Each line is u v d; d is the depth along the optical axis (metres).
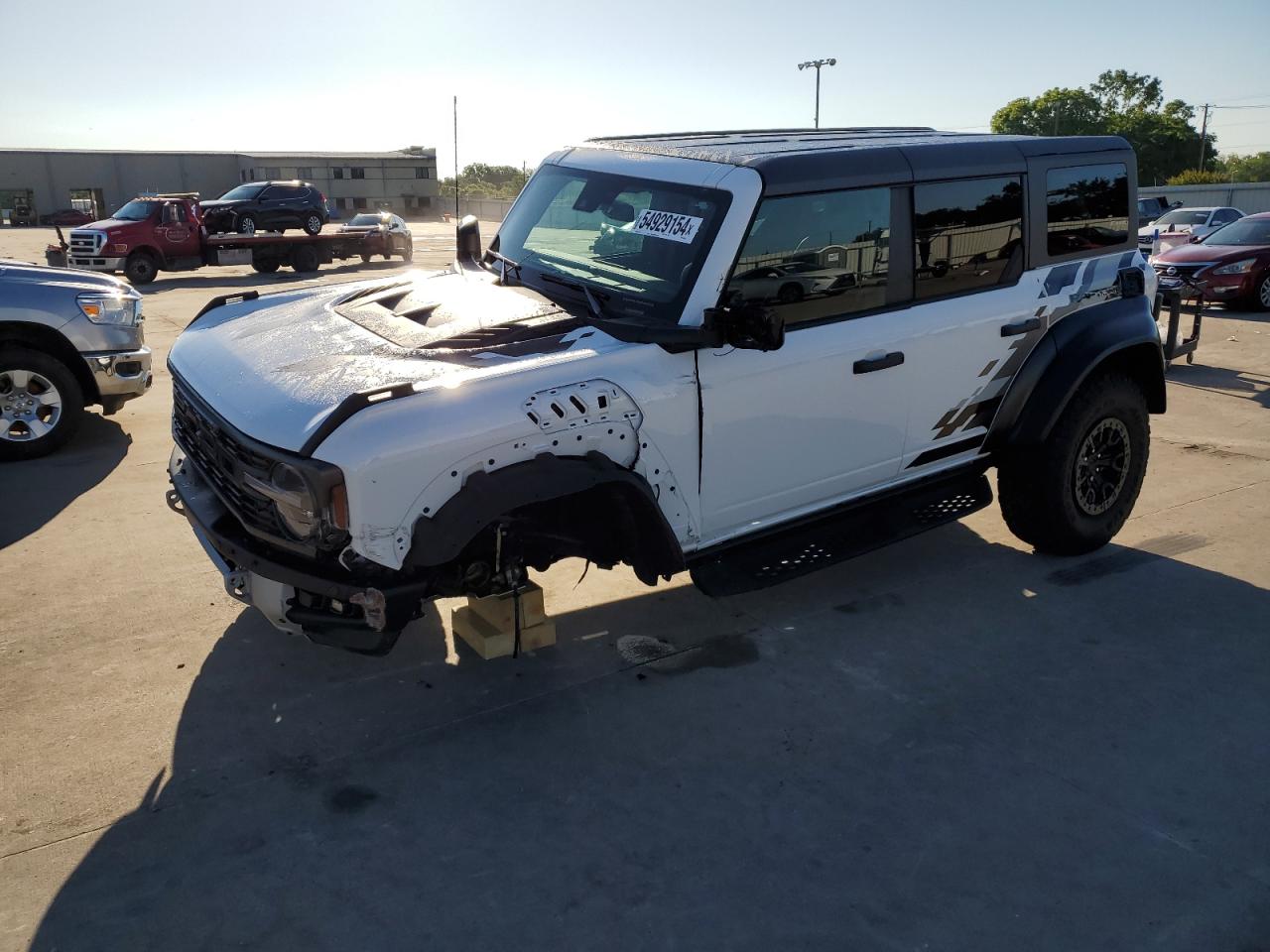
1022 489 5.08
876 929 2.75
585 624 4.57
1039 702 3.93
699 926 2.75
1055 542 5.20
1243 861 3.05
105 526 5.61
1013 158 4.68
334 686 3.98
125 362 7.22
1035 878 2.96
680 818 3.21
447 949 2.66
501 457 3.32
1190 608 4.75
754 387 3.92
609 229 4.21
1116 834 3.16
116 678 4.00
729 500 4.03
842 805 3.29
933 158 4.39
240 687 3.96
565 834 3.13
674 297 3.81
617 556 3.83
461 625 4.28
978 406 4.77
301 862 2.98
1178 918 2.81
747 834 3.14
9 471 6.59
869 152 4.22
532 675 4.10
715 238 3.80
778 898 2.86
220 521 3.55
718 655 4.29
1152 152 76.62
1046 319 4.86
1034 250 4.80
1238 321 13.24
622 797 3.31
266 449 3.16
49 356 6.85
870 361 4.24
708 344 3.61
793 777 3.43
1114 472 5.26
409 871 2.95
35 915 2.74
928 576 5.14
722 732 3.71
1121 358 5.16
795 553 4.29
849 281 4.18
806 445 4.18
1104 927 2.77
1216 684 4.08
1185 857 3.06
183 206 23.53
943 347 4.49
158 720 3.71
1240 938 2.74
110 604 4.65
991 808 3.28
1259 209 41.38
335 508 3.08
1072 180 4.94
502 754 3.55
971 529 5.85
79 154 66.00
